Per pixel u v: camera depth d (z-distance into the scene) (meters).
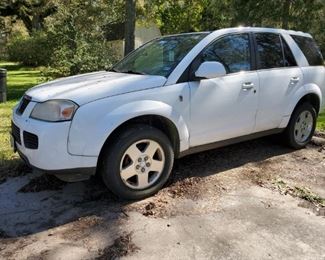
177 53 4.48
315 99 5.81
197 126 4.33
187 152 4.39
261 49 5.06
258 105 4.89
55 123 3.58
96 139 3.65
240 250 3.16
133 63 4.86
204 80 4.32
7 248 3.21
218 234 3.40
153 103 3.95
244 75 4.72
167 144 4.12
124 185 3.91
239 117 4.71
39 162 3.66
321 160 5.35
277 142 5.88
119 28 16.42
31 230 3.49
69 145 3.59
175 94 4.10
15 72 20.97
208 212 3.79
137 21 23.08
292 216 3.74
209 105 4.37
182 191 4.25
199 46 4.42
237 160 5.23
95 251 3.15
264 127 5.10
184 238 3.33
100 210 3.83
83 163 3.67
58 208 3.89
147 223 3.57
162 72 4.27
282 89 5.17
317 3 12.38
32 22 28.88
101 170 3.89
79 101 3.65
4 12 28.70
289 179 4.66
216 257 3.07
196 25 23.25
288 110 5.32
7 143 5.92
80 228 3.51
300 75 5.43
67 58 12.40
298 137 5.69
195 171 4.81
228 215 3.74
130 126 3.93
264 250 3.16
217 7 14.07
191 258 3.05
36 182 4.50
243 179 4.61
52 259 3.05
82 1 14.76
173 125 4.13
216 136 4.56
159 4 23.03
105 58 12.84
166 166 4.17
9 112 8.47
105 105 3.72
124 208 3.86
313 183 4.56
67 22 13.30
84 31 13.58
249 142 5.98
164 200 4.03
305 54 5.67
